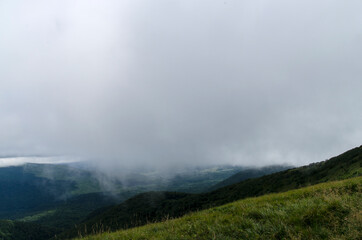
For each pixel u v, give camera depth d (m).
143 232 8.62
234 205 11.26
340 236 5.38
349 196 8.23
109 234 9.32
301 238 5.60
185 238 6.73
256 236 6.07
